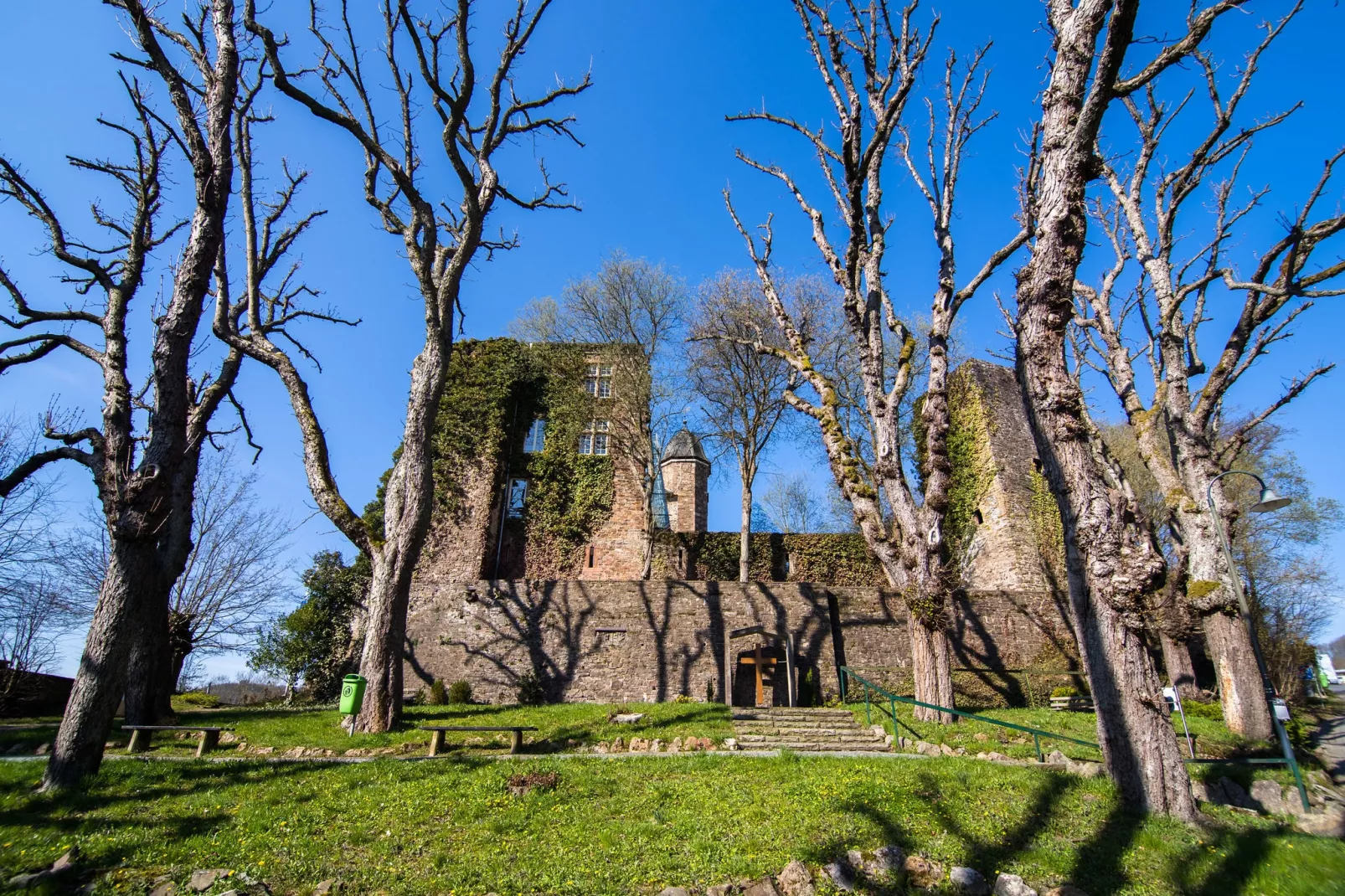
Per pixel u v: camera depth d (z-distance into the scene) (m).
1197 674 23.12
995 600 21.58
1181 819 7.95
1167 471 15.20
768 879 6.64
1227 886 6.53
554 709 15.56
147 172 12.41
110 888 6.33
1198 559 14.62
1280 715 11.38
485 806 8.20
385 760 10.28
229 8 10.92
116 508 9.27
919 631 14.42
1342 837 8.71
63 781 8.47
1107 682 8.70
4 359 11.31
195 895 6.29
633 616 21.05
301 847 7.14
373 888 6.50
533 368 28.09
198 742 12.00
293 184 17.66
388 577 12.97
